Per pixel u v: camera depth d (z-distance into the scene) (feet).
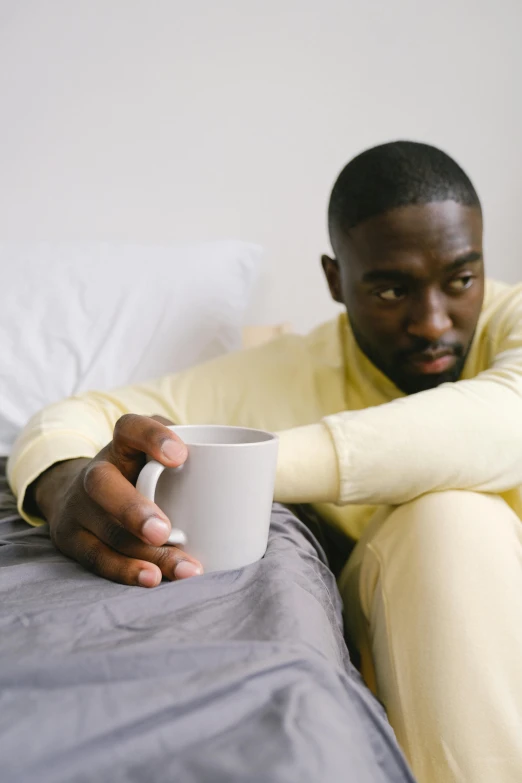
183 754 0.94
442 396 2.19
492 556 1.82
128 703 0.99
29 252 4.16
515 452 2.11
